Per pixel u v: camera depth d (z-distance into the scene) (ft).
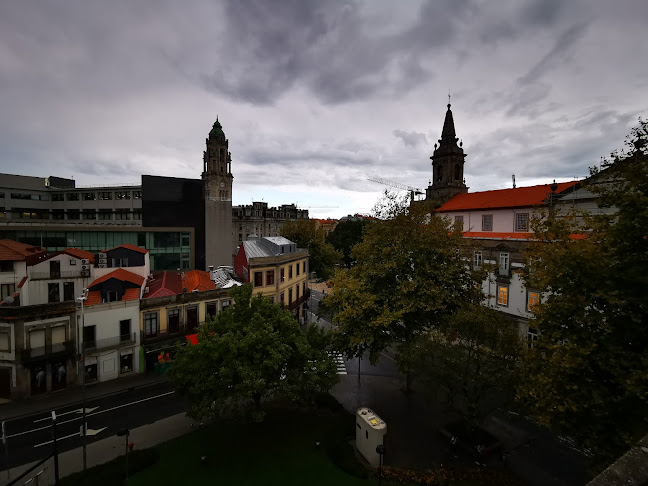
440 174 183.42
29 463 61.72
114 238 176.86
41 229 163.22
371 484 55.93
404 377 101.40
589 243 44.68
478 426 68.54
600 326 39.96
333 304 87.66
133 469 58.13
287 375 66.64
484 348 66.08
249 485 55.57
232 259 252.62
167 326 103.86
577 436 43.57
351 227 273.95
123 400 84.79
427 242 82.64
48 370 86.74
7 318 81.35
